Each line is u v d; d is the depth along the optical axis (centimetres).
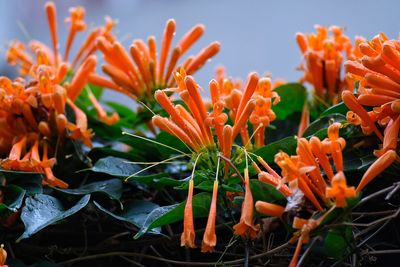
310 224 93
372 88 99
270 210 95
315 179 95
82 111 118
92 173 113
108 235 111
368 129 101
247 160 100
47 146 112
